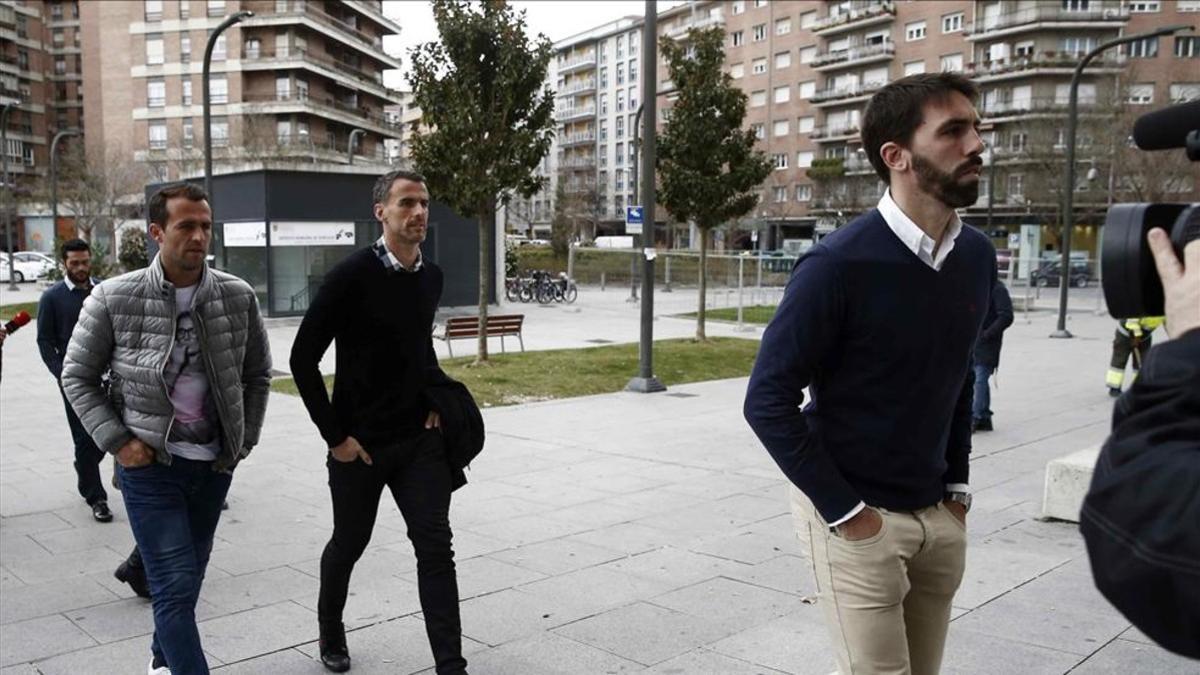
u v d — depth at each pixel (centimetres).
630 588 464
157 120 6150
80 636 402
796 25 6894
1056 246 5228
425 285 350
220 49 6041
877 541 230
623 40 9456
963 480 255
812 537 242
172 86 6119
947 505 255
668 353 1563
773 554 520
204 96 1620
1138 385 126
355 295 333
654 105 1145
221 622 419
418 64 1327
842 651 239
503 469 745
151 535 322
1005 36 5706
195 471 340
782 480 708
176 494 333
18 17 8225
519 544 541
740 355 1560
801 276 229
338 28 6469
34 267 4322
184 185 336
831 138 6575
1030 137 4394
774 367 227
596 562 507
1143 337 1080
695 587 466
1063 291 1962
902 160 227
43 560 508
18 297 3103
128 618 424
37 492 659
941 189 222
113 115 6206
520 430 920
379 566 500
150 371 328
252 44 6056
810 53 6819
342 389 345
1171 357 122
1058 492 576
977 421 891
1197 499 112
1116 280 134
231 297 351
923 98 222
